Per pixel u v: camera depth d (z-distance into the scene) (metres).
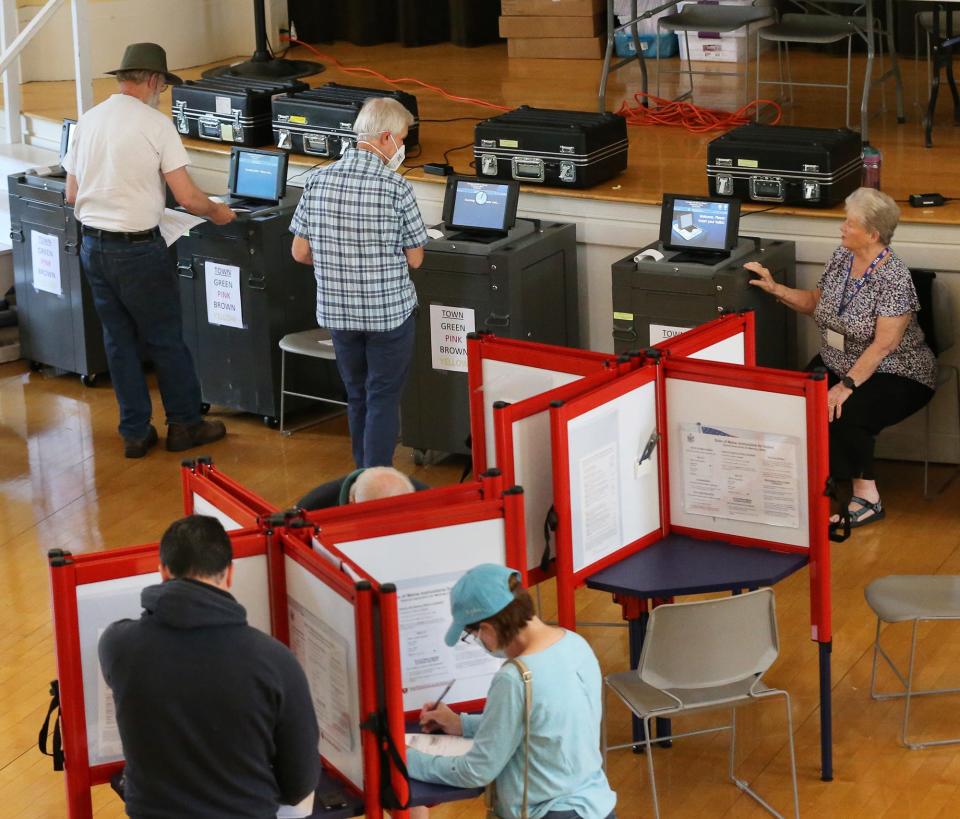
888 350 6.47
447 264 7.23
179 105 9.12
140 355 9.34
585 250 7.75
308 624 3.97
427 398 7.54
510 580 3.82
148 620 3.60
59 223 8.59
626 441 4.89
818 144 7.14
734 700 4.67
